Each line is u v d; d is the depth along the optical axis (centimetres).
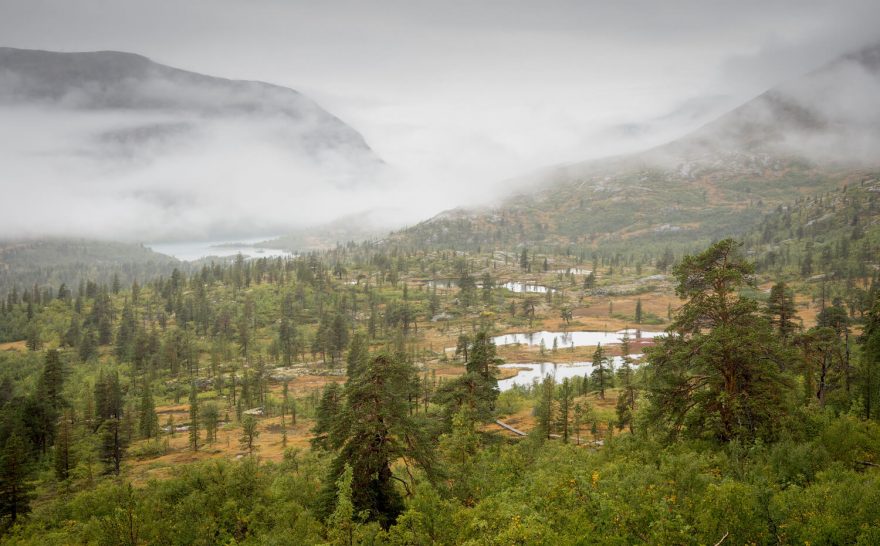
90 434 10488
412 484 3509
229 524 3322
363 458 3125
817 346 5094
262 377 15162
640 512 2097
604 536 1991
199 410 12331
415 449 3228
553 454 4266
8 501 5828
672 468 2512
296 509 3422
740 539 1880
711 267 3391
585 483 2378
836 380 5394
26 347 19588
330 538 2591
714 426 3275
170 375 16812
